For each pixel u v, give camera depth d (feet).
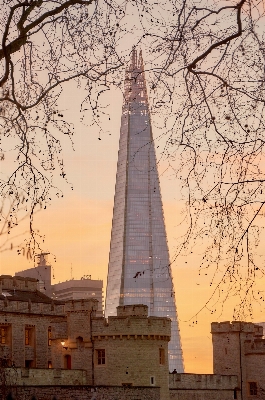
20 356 327.47
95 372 282.56
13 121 69.56
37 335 338.34
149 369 281.74
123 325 281.74
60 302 354.95
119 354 281.13
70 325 289.33
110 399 258.98
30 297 356.79
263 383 377.91
